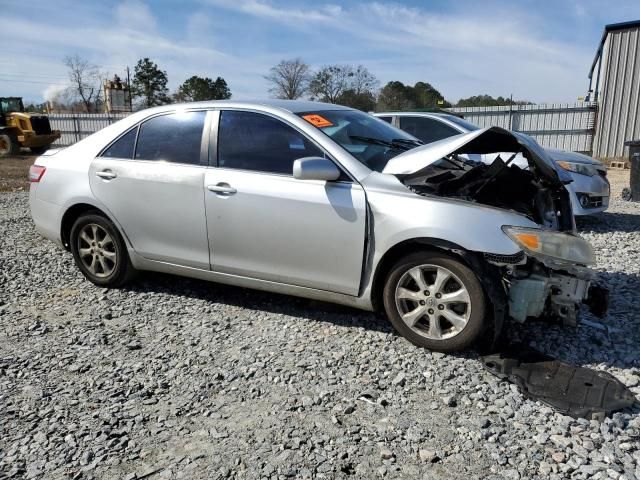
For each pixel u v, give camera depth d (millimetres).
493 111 23156
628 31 19469
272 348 3654
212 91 55844
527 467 2443
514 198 3854
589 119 21375
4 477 2414
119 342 3795
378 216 3520
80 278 5148
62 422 2834
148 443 2656
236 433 2729
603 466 2428
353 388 3129
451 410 2904
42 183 4945
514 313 3354
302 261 3799
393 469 2441
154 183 4316
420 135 8016
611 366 3350
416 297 3525
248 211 3910
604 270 5328
